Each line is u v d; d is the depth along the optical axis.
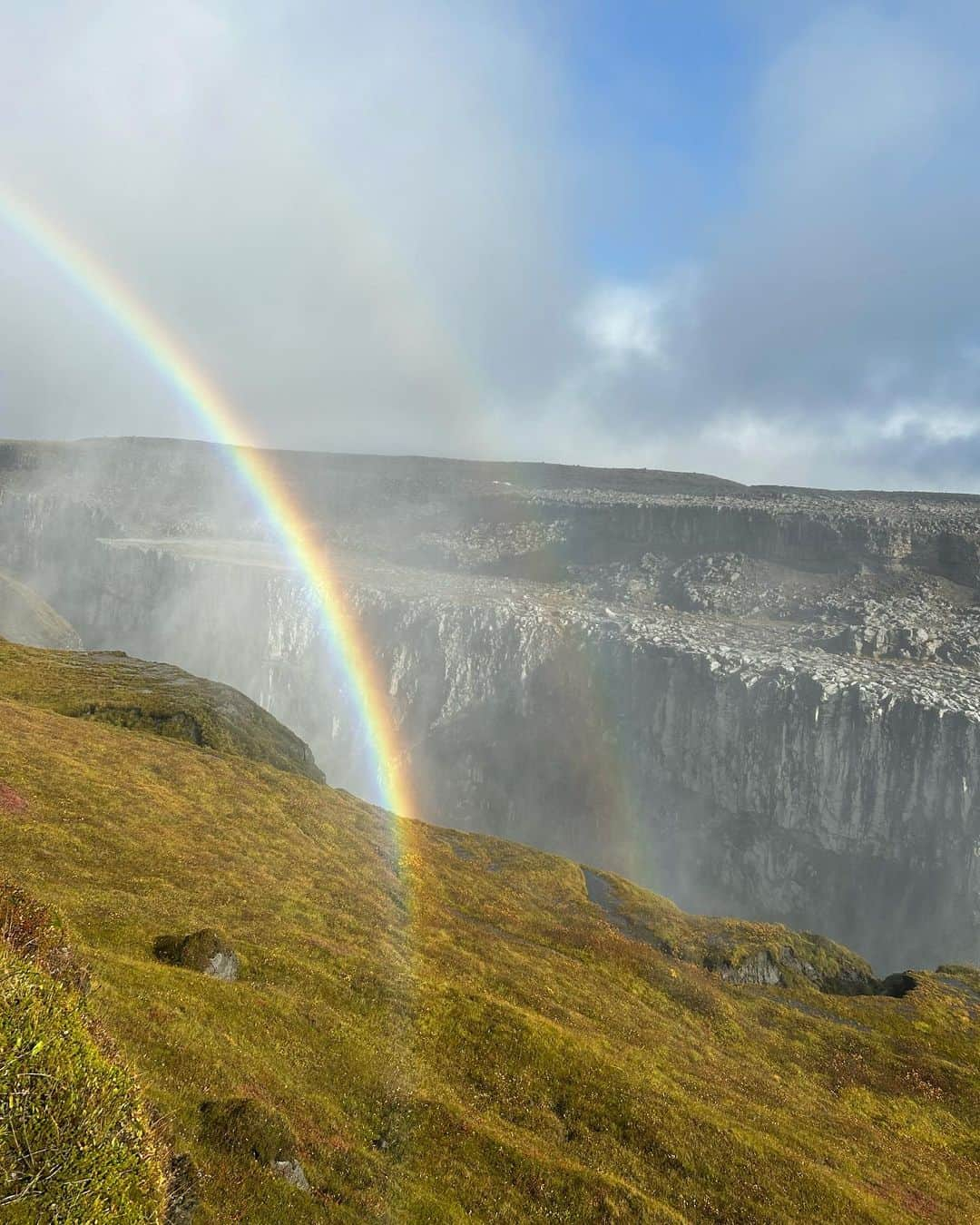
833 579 172.38
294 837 59.22
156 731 83.00
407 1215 21.02
